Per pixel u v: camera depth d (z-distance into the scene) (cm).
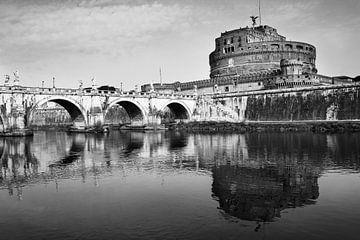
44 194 2316
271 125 7644
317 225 1647
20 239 1568
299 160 3444
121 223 1728
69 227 1694
